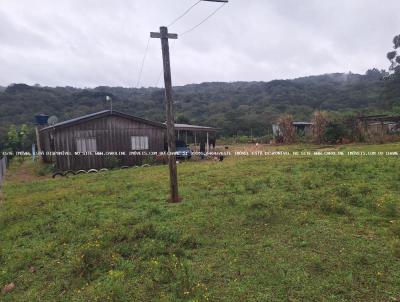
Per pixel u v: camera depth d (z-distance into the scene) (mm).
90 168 19578
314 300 3668
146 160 20703
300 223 6133
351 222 6078
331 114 32562
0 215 8688
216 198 8562
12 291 4539
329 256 4680
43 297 4273
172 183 8586
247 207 7344
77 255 5211
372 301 3576
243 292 3918
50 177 17250
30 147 34406
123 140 20672
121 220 7125
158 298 3904
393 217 6223
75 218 7645
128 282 4375
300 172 12039
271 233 5746
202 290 3953
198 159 23031
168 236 5840
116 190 10992
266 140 40625
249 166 14969
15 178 17391
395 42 75750
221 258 4883
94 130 19688
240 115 64750
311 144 30859
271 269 4395
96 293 4105
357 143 27812
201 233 5977
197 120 60219
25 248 6105
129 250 5395
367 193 7957
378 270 4195
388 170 11086
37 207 9289
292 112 64562
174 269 4527
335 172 11086
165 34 8469
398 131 29938
